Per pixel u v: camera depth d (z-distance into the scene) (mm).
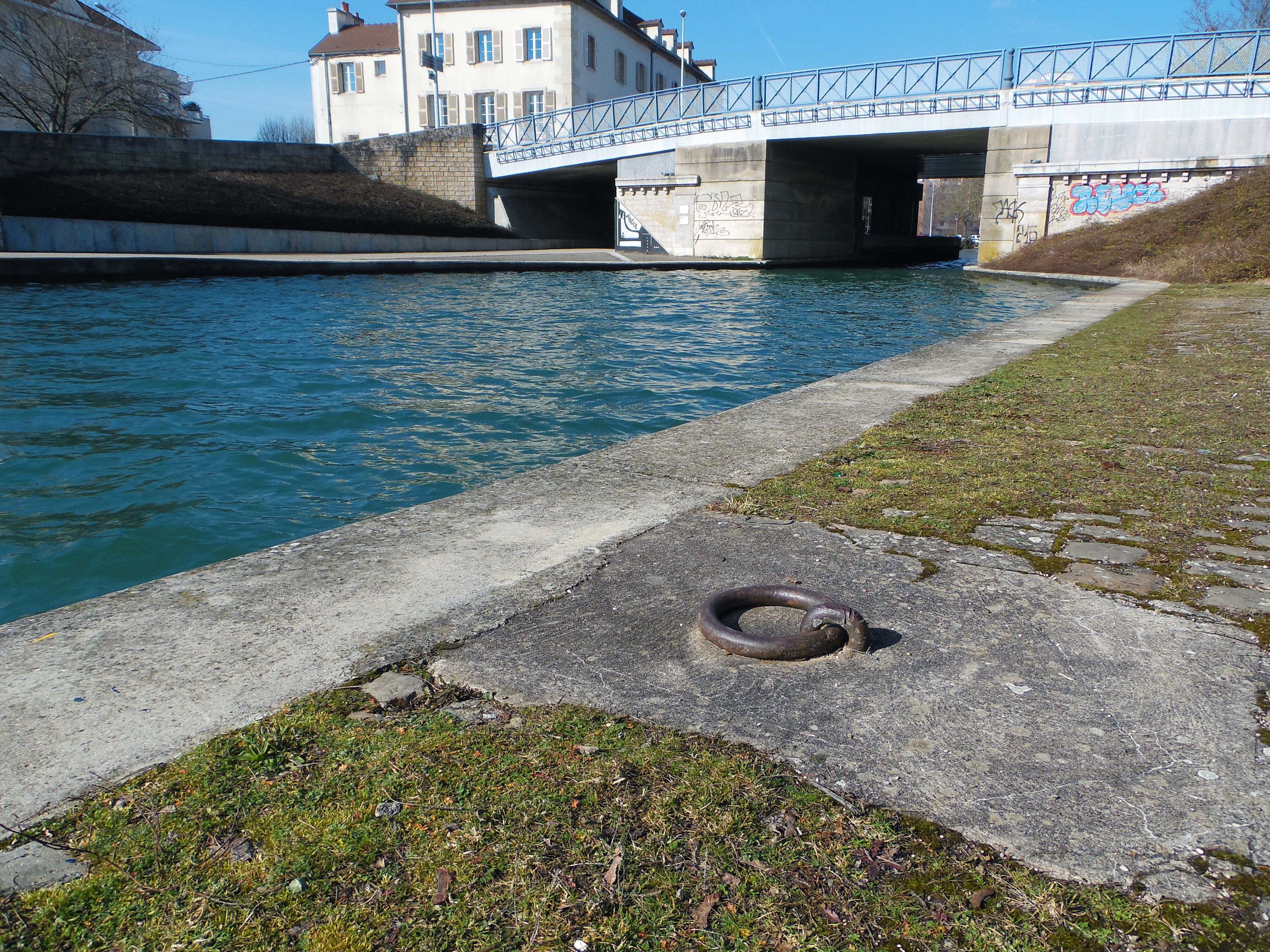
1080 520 3643
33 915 1529
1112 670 2410
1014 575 3074
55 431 7723
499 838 1739
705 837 1747
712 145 36438
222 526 5582
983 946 1488
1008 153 31906
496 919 1541
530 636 2646
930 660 2479
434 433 7973
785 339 14711
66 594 4594
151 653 2533
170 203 31422
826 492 4078
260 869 1651
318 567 3230
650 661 2486
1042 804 1852
